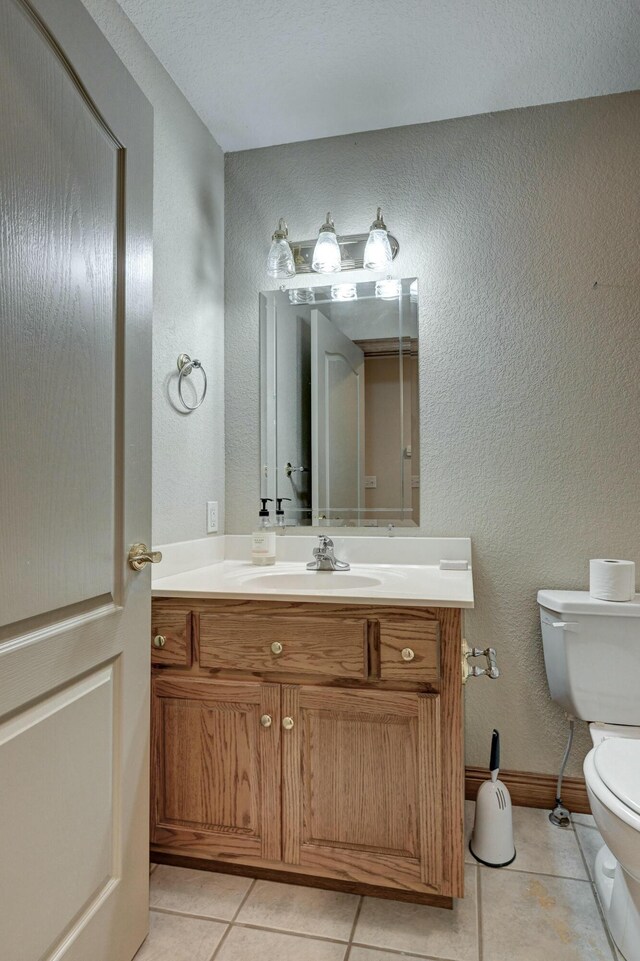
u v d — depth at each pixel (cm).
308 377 201
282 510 202
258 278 206
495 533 184
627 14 147
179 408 176
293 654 136
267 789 137
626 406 176
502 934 124
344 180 199
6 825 82
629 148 177
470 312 188
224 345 208
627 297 177
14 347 84
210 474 196
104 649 107
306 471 200
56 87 93
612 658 156
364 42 158
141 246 120
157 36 156
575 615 158
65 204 96
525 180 185
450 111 187
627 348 176
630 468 175
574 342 180
